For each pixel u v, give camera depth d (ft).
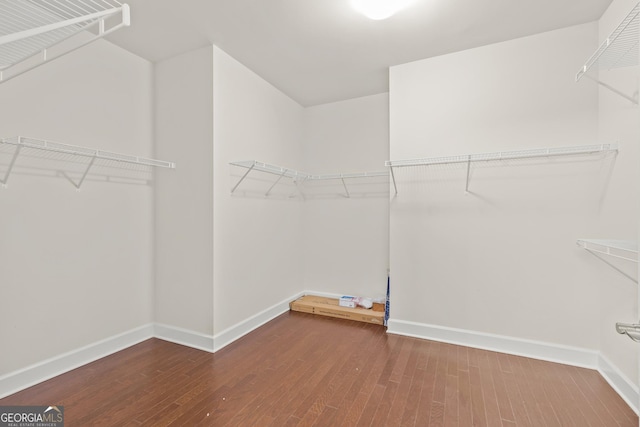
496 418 5.24
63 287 6.76
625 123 5.94
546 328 7.41
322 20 6.90
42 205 6.43
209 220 7.88
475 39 7.71
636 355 5.54
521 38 7.63
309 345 8.13
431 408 5.50
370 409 5.48
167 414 5.32
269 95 10.22
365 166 11.48
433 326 8.54
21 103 6.11
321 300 11.57
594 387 6.17
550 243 7.39
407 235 8.87
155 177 8.75
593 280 7.00
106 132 7.56
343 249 11.81
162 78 8.60
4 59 4.52
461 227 8.28
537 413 5.37
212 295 7.85
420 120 8.70
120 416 5.25
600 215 6.87
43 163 6.45
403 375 6.61
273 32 7.36
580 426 5.03
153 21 6.89
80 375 6.57
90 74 7.25
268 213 10.16
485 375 6.62
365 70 9.36
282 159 10.96
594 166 6.99
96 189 7.39
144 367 6.94
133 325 8.23
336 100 11.84
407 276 8.87
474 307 8.13
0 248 5.83
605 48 4.91
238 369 6.86
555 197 7.34
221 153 8.11
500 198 7.86
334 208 11.97
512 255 7.75
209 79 7.89
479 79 8.06
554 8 6.52
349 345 8.14
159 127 8.65
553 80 7.34
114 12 4.03
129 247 8.12
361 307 10.68
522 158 7.63
